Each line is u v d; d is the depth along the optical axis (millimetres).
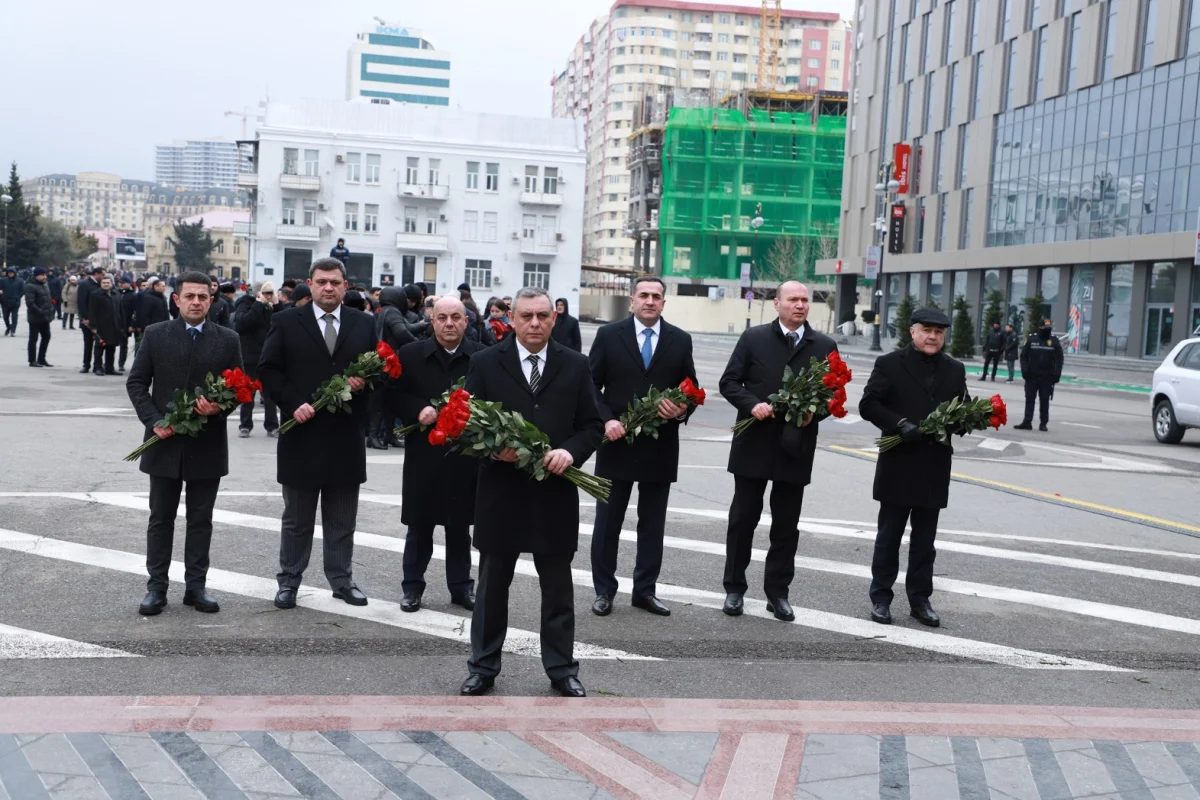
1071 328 47031
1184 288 40344
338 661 5465
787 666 5695
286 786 3900
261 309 13617
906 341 51594
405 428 6496
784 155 86125
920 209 59688
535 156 64688
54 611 6156
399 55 198250
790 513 6633
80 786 3850
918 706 5020
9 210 90875
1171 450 16422
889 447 6621
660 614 6676
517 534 4957
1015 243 51000
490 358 5195
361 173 62719
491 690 5105
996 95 52500
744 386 6789
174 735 4324
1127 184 43094
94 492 9555
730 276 87000
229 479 10547
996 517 10258
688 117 85812
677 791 3977
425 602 6723
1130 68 42750
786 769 4207
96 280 21000
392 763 4129
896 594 7352
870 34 65562
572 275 65875
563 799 3873
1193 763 4391
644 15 136500
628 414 6461
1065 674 5730
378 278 63344
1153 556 8742
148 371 6281
